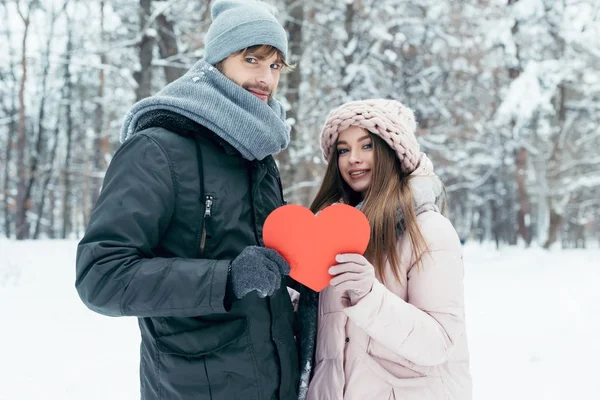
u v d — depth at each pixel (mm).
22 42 19969
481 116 15836
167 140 1512
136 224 1397
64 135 27484
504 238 31750
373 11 11359
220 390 1484
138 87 9594
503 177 20781
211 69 1648
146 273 1324
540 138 16016
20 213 20391
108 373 4039
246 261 1331
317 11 11008
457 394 1760
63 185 26641
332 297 1790
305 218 1484
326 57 11031
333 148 2076
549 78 13844
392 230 1749
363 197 2090
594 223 38906
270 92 1812
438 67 12641
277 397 1582
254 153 1583
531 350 4754
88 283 1332
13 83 23281
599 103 16891
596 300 6980
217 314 1505
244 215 1590
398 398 1653
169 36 9469
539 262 12367
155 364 1524
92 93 22469
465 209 34969
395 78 12070
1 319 5668
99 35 11227
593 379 3955
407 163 1895
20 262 9727
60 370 4098
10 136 24844
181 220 1502
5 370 4074
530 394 3734
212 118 1527
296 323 1860
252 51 1705
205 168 1539
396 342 1566
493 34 14117
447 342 1621
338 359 1711
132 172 1448
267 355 1555
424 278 1678
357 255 1484
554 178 17203
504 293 8047
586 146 19391
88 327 5422
